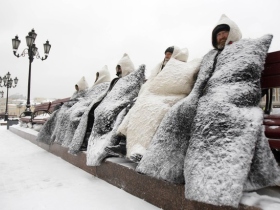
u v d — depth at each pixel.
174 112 1.91
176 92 2.30
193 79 2.31
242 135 1.49
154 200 1.99
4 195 2.27
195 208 1.66
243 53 1.84
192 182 1.50
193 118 1.87
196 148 1.61
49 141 4.68
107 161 2.66
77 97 5.07
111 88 3.57
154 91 2.39
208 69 2.07
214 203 1.36
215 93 1.77
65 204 2.03
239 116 1.56
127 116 2.44
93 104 3.41
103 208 1.93
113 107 3.01
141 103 2.33
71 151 3.33
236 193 1.33
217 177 1.41
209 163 1.49
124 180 2.37
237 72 1.78
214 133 1.58
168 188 1.87
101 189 2.40
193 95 1.96
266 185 1.50
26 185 2.57
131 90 3.24
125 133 2.39
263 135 1.56
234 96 1.67
